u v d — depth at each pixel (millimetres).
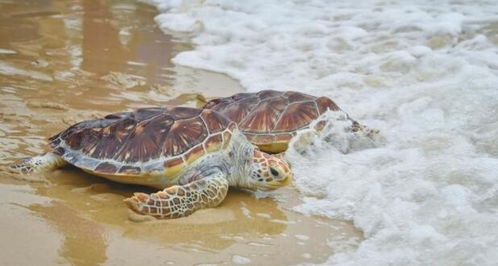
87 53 4496
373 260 2887
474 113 3619
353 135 3531
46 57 4379
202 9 5793
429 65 4172
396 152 3424
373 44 4547
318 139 3498
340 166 3373
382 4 5555
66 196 3172
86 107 3793
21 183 3221
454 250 2844
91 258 2893
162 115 3264
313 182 3312
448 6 5230
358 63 4316
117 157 3197
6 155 3371
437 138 3461
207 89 4102
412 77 4094
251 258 2928
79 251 2916
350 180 3281
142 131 3217
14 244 2920
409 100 3836
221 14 5641
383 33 4676
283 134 3482
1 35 4680
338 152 3484
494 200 3070
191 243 2982
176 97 3982
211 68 4402
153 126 3223
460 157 3316
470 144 3408
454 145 3406
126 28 5219
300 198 3242
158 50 4652
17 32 4785
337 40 4652
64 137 3322
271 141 3475
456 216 2990
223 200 3217
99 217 3076
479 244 2840
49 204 3121
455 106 3688
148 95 3986
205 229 3051
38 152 3400
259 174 3211
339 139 3523
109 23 5359
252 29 5152
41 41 4633
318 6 5699
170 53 4609
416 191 3141
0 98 3820
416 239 2934
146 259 2902
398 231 2984
